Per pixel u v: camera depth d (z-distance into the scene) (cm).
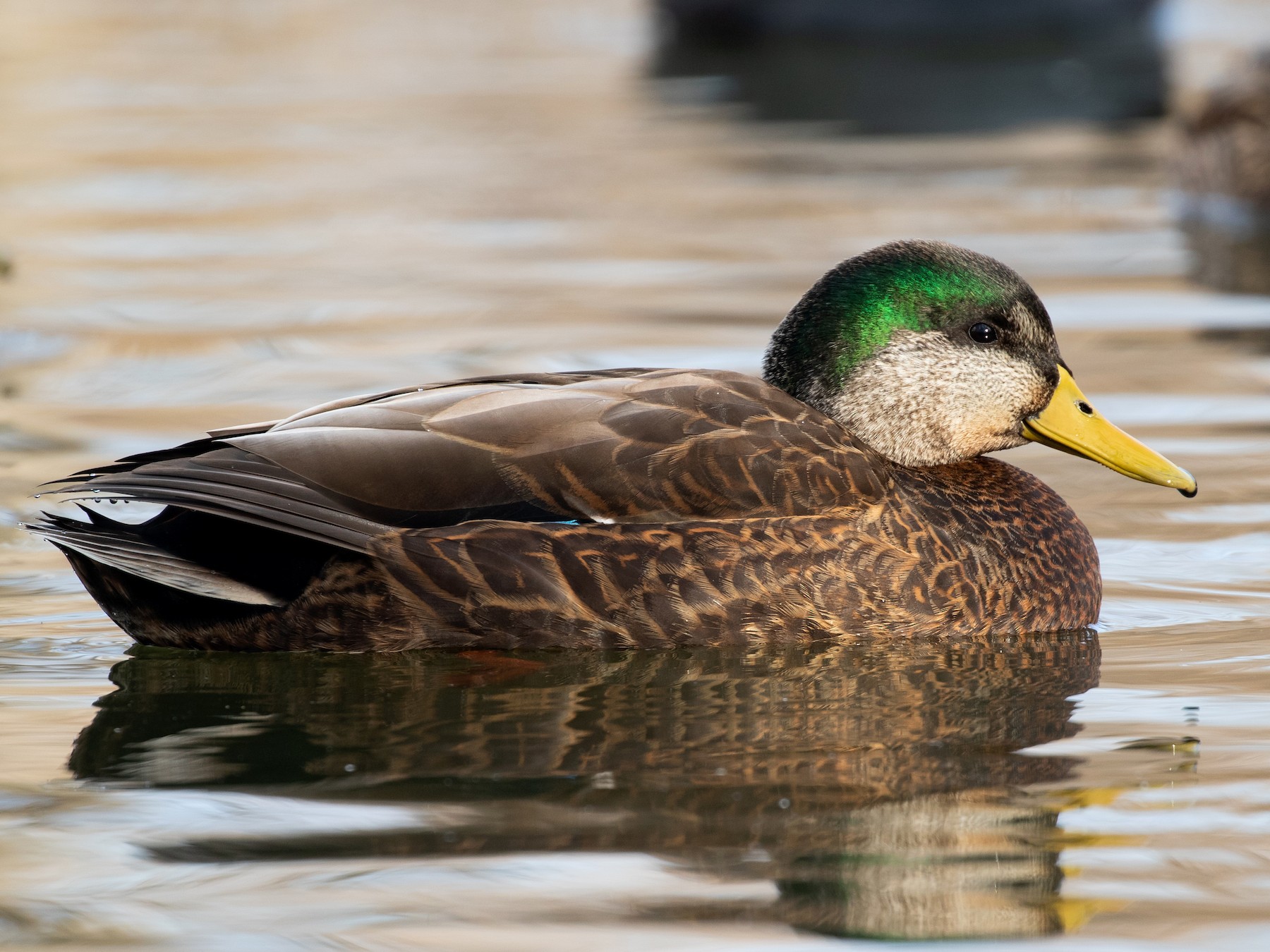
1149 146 3011
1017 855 796
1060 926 730
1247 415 1612
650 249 2339
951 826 827
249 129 3284
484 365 1792
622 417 1102
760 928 727
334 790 876
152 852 802
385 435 1080
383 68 4044
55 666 1089
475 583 1068
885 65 3856
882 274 1217
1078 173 2794
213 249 2378
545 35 4562
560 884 766
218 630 1093
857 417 1221
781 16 4141
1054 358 1241
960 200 2602
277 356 1845
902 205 2570
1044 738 949
